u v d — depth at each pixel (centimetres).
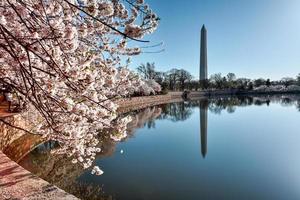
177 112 4712
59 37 363
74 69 457
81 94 501
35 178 682
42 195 582
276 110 5091
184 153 1883
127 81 669
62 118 572
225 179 1357
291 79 12500
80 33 459
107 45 551
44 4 380
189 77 10319
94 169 854
